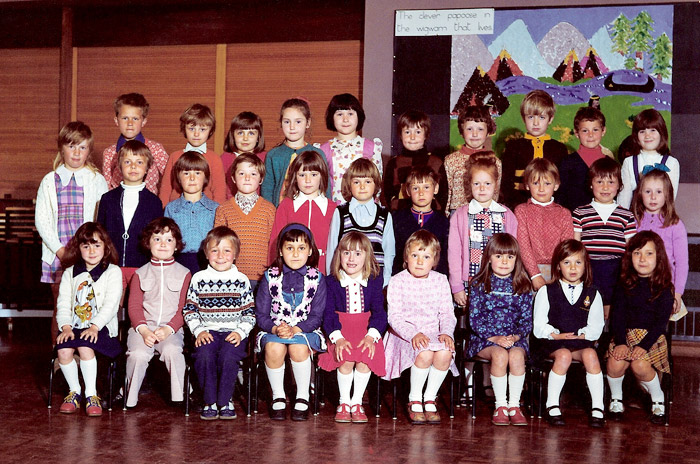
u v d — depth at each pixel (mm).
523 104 5219
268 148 7051
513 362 3826
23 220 6832
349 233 3975
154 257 4102
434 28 6430
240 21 7082
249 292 4008
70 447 3197
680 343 5938
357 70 6859
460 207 4387
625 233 4363
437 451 3266
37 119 7543
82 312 4004
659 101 6086
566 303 4023
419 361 3812
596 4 6164
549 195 4391
